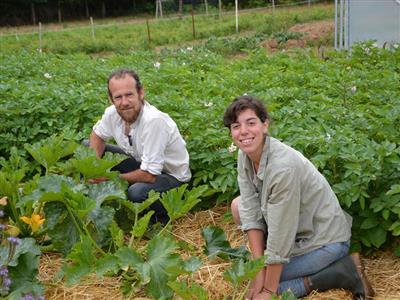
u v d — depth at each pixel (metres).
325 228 2.27
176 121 3.71
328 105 3.95
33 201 2.56
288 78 5.10
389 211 2.61
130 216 2.80
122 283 2.40
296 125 3.46
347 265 2.26
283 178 2.12
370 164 2.67
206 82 5.00
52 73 6.51
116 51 13.20
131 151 3.04
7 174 2.75
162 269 2.20
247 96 2.21
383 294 2.36
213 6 23.77
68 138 3.46
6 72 6.55
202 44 12.16
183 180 3.06
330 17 15.81
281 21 15.31
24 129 3.99
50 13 25.14
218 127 3.50
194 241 2.86
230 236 2.87
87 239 2.24
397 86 4.59
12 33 19.12
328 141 2.90
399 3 7.34
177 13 24.48
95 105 4.25
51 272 2.54
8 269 2.28
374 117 3.69
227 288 2.38
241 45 11.18
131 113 2.85
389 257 2.63
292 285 2.29
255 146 2.16
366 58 6.02
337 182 2.83
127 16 25.86
